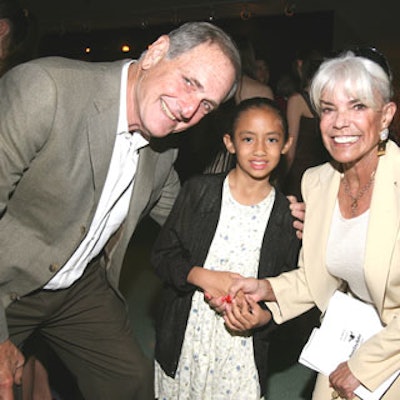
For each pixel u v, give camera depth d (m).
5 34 2.05
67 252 1.73
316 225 1.80
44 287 1.86
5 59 2.10
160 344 2.04
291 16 6.66
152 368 2.12
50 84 1.51
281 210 1.96
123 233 1.92
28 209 1.68
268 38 6.81
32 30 2.17
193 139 2.84
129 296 4.05
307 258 1.83
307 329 3.31
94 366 2.09
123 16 6.87
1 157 1.49
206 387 2.00
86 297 2.04
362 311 1.79
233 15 6.69
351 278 1.75
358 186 1.69
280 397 2.73
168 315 2.03
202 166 2.86
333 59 1.57
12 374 1.68
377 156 1.63
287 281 1.92
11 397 1.69
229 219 1.97
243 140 1.91
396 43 7.45
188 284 1.94
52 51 7.80
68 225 1.72
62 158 1.58
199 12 6.57
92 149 1.61
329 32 6.56
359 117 1.53
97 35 7.69
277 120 1.91
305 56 3.39
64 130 1.55
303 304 1.92
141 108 1.63
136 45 7.63
